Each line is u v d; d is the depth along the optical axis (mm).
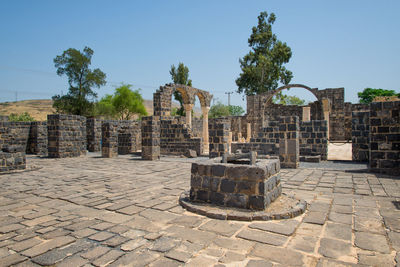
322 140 13750
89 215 5031
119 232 4164
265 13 42875
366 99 45469
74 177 9258
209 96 24906
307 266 3102
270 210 4809
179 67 45438
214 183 5246
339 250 3502
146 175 9625
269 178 5133
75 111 40938
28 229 4344
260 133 14688
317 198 6168
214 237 3928
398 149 9109
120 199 6172
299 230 4184
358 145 13336
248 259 3273
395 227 4293
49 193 6859
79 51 40906
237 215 4598
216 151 13266
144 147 15203
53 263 3219
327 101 27906
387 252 3439
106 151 16656
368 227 4305
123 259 3299
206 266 3115
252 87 42844
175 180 8594
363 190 6941
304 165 12039
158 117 15344
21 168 10898
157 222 4594
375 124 9453
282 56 42469
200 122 32562
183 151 18297
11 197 6480
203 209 4965
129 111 53250
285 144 11047
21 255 3438
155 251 3508
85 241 3846
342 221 4582
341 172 9875
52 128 16453
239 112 58562
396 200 5941
